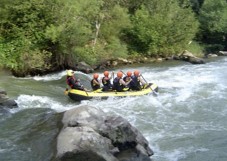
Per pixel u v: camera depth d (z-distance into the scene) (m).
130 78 14.94
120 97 14.24
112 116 9.16
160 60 25.89
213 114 12.43
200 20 33.09
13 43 18.97
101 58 22.78
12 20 19.75
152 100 14.02
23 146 9.17
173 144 10.01
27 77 18.23
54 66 20.20
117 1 26.27
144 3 28.25
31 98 13.73
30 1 19.44
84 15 21.50
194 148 9.78
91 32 22.30
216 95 14.72
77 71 20.67
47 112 11.81
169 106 13.30
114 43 24.52
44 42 19.70
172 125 11.41
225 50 32.28
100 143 8.16
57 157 7.97
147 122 11.64
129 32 26.89
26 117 11.32
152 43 26.19
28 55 18.64
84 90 14.11
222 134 10.70
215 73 19.83
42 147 8.91
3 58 18.11
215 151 9.62
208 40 33.59
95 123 8.90
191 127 11.25
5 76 17.17
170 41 27.06
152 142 10.11
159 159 9.06
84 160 7.92
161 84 17.03
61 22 19.98
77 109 9.74
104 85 14.80
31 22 19.64
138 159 8.65
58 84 16.67
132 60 24.95
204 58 27.27
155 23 26.72
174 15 27.95
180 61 25.33
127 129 8.83
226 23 32.34
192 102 13.77
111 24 24.86
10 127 10.49
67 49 20.30
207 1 33.09
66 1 20.08
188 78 18.47
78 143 7.98
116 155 8.48
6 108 12.05
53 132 9.58
